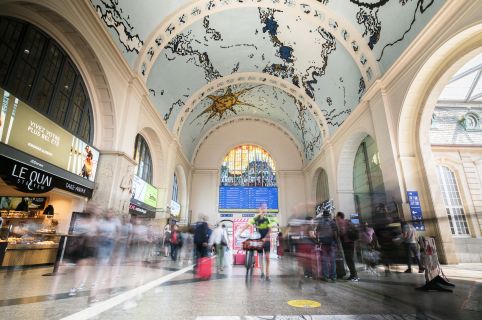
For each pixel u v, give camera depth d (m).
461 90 13.86
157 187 13.94
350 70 12.05
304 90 15.95
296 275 6.15
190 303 3.29
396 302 3.28
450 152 13.41
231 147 22.27
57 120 7.11
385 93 9.59
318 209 17.00
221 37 13.88
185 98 15.56
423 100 8.27
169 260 10.75
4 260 6.44
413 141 8.67
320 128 16.19
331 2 10.41
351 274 5.29
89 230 3.79
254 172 22.09
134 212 10.98
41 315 2.67
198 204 20.78
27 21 6.07
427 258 4.07
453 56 7.21
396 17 8.52
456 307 3.00
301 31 12.87
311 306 3.14
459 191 12.78
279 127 22.47
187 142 19.50
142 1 9.06
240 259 9.32
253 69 16.69
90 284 4.66
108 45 8.14
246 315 2.75
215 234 7.51
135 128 10.05
